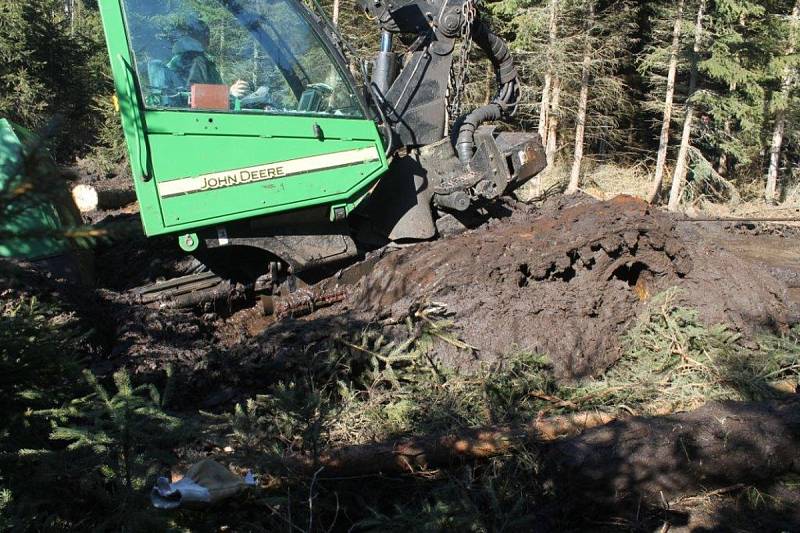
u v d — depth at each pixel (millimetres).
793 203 17547
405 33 5484
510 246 4898
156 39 4520
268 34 4762
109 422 3018
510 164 5680
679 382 4434
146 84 4484
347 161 4848
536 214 6074
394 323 4523
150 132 4449
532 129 21031
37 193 1563
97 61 14367
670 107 18141
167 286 4941
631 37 21344
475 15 5520
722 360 4605
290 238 4934
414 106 5395
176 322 4676
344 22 17672
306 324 4551
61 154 12734
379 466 3494
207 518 3135
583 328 4645
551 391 4406
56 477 2900
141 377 4148
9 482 2893
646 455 3408
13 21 12594
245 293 5125
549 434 3729
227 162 4598
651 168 21266
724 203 18391
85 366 4082
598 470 3350
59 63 13266
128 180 8359
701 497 3570
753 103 18625
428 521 3053
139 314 4621
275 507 3143
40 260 4547
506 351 4477
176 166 4508
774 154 19031
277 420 3848
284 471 3371
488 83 18625
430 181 5406
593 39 17484
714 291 5012
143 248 5609
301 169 4746
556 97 18125
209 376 4297
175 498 2990
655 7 19141
